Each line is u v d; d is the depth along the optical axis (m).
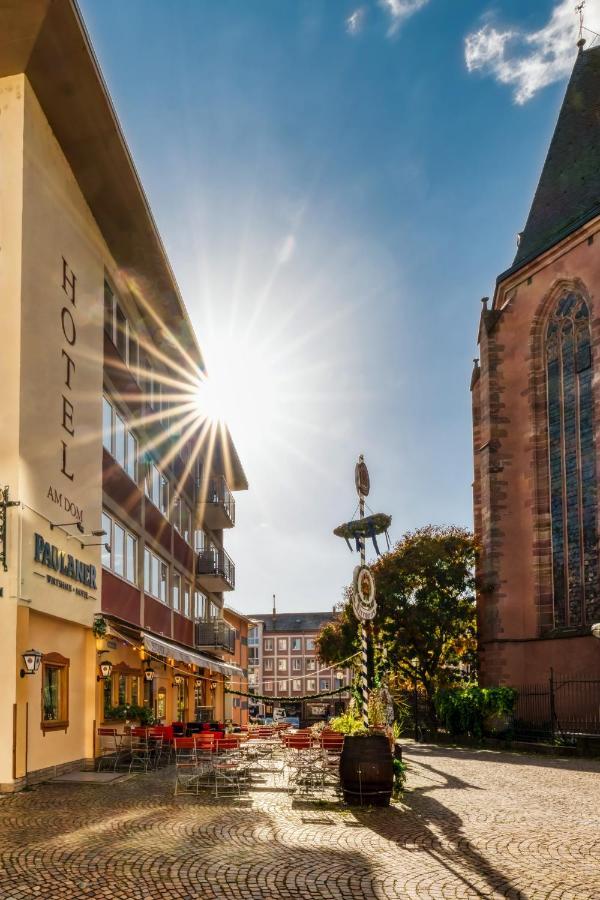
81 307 16.75
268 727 22.73
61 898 6.20
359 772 11.15
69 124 15.34
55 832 8.76
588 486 32.16
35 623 13.73
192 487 31.61
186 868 7.23
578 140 36.91
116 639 17.62
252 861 7.56
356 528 14.20
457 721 29.61
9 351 13.17
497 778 15.73
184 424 29.58
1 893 6.30
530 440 34.75
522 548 34.56
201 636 31.55
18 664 12.38
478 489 38.94
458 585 35.69
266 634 106.44
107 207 17.73
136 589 21.30
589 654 30.41
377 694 12.94
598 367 30.97
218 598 39.28
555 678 31.55
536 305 35.12
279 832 9.04
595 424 30.73
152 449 23.97
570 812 10.92
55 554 14.33
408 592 36.00
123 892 6.40
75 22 13.41
